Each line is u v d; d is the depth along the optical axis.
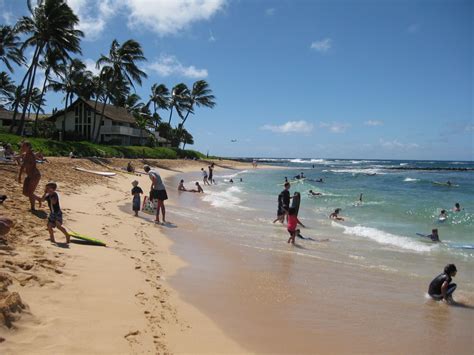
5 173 15.28
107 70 50.03
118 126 58.25
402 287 7.70
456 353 5.02
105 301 5.51
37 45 38.28
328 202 22.17
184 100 78.75
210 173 34.88
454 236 13.36
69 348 4.05
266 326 5.54
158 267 7.91
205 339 4.93
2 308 4.20
